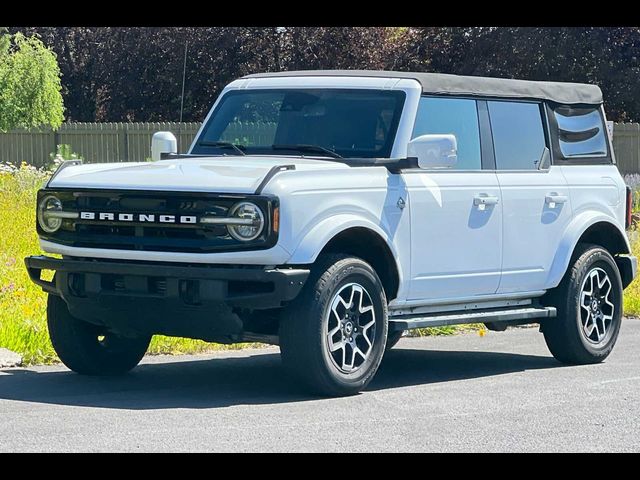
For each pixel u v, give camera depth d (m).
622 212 11.41
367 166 9.22
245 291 8.42
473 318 9.89
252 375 9.76
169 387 9.11
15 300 12.15
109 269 8.66
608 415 8.24
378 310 9.00
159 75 45.78
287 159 9.38
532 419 8.08
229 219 8.32
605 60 40.72
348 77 9.92
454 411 8.31
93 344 9.46
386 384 9.56
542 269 10.47
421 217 9.43
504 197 10.12
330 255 8.80
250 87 10.27
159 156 10.19
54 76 37.44
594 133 11.33
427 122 9.71
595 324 10.93
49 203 9.03
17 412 7.93
